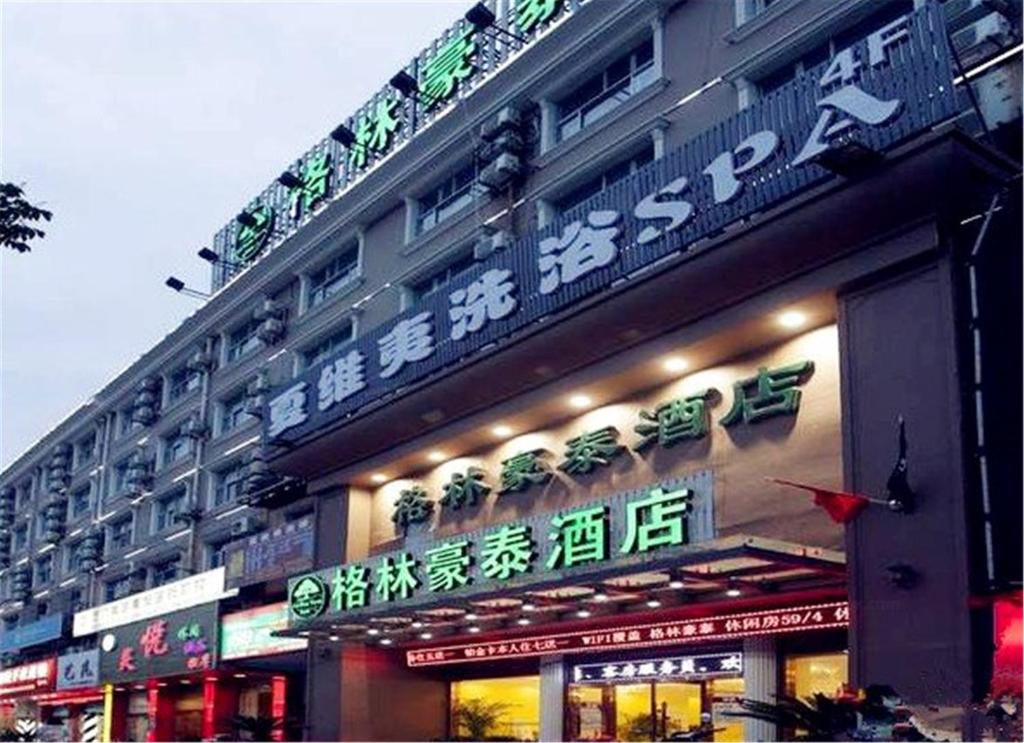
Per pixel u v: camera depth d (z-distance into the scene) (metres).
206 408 34.88
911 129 13.82
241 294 33.34
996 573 12.68
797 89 15.30
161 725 31.20
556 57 22.38
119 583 39.56
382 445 22.86
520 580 16.34
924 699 12.73
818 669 15.84
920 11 14.02
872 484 14.02
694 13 19.97
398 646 22.83
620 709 18.77
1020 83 14.66
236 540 29.42
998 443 13.25
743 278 15.76
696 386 17.55
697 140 16.59
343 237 28.56
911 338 14.01
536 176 22.52
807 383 15.89
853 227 14.48
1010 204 14.05
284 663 26.98
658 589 16.02
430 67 26.19
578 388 18.55
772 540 14.19
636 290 16.97
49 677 36.56
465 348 20.17
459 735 22.67
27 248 9.94
